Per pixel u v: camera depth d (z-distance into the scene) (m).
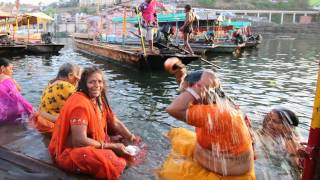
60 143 4.38
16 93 6.34
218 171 3.92
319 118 3.28
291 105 9.07
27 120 6.16
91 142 4.37
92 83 4.45
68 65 5.66
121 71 14.25
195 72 3.89
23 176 4.25
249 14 77.06
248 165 3.91
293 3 67.88
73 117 4.29
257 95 10.20
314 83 12.62
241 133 3.84
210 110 3.76
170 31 15.35
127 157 4.73
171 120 6.89
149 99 9.09
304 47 34.53
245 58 22.25
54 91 5.53
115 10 21.92
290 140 4.73
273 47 34.06
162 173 4.32
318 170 3.38
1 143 5.08
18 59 19.19
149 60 13.68
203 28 30.91
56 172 4.29
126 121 6.72
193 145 4.44
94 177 4.23
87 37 27.06
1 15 30.59
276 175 4.43
